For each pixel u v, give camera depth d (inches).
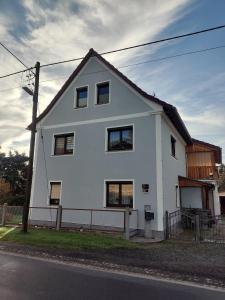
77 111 633.6
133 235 487.8
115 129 581.0
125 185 539.2
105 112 595.8
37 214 616.4
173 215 565.9
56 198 612.1
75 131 623.5
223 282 234.1
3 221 582.2
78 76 657.6
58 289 205.9
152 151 520.7
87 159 590.9
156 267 279.1
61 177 612.4
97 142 588.7
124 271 263.7
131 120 558.6
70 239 422.0
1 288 203.9
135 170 529.7
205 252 355.3
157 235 475.5
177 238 473.4
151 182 508.1
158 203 492.1
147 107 546.0
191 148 847.1
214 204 822.5
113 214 532.4
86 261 300.2
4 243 397.7
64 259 308.2
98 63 636.7
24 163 1483.8
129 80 578.9
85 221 558.9
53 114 665.6
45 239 419.2
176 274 256.1
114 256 326.0
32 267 269.6
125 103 574.9
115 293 201.8
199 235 451.5
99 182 563.8
